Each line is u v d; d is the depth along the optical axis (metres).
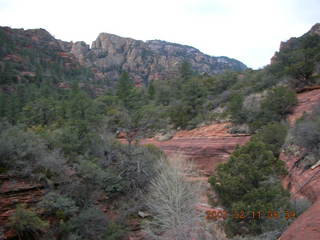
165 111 36.16
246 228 7.59
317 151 10.72
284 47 44.00
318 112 14.50
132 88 50.59
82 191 11.06
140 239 10.43
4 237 8.10
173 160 13.20
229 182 8.27
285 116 20.88
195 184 10.90
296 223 4.44
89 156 13.85
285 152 13.98
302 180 9.91
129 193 12.73
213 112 30.95
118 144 16.22
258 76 32.44
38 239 8.81
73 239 9.03
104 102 40.81
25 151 10.63
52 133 14.78
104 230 10.08
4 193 9.23
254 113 23.70
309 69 23.78
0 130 12.30
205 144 24.33
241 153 9.32
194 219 8.98
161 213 9.88
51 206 9.65
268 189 7.77
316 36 34.62
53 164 10.83
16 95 42.25
